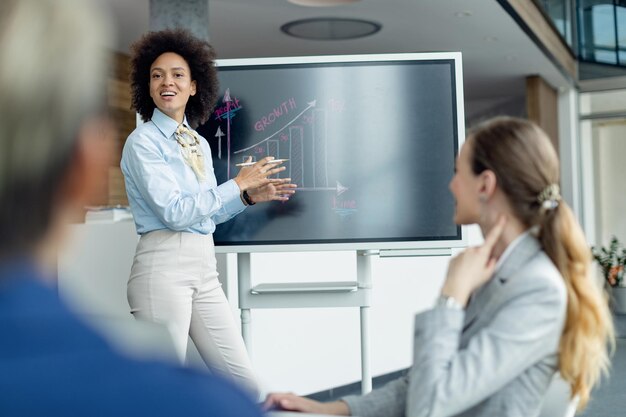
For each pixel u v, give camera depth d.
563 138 12.43
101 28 0.52
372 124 3.80
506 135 1.55
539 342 1.44
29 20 0.49
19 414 0.46
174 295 2.75
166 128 2.83
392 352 5.69
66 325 0.49
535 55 10.16
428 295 6.11
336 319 5.22
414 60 3.80
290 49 9.96
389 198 3.79
